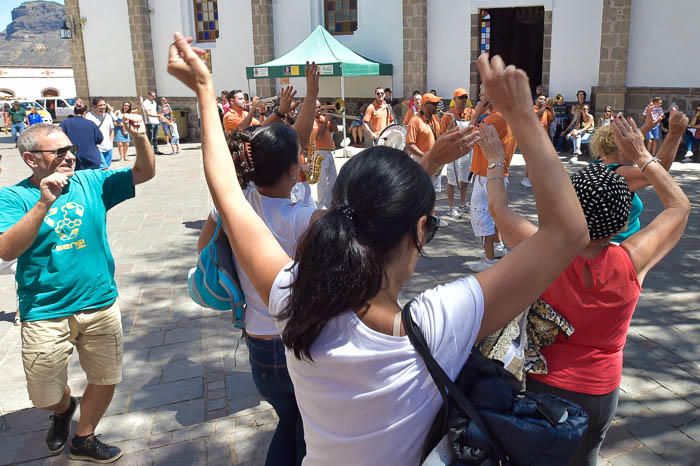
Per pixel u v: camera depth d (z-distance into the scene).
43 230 2.87
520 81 1.16
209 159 1.50
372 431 1.24
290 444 2.49
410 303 1.24
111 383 3.20
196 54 1.48
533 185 1.18
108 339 3.14
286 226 2.38
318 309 1.19
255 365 2.46
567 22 14.99
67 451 3.39
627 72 14.48
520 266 1.20
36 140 2.82
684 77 13.84
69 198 2.94
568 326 1.99
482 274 1.25
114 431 3.60
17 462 3.30
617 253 2.00
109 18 20.98
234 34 19.27
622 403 3.75
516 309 1.22
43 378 2.97
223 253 2.38
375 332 1.22
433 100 8.06
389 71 17.00
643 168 2.21
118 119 16.25
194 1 19.84
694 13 13.49
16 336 4.98
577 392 2.01
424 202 1.25
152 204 10.23
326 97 18.28
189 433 3.57
